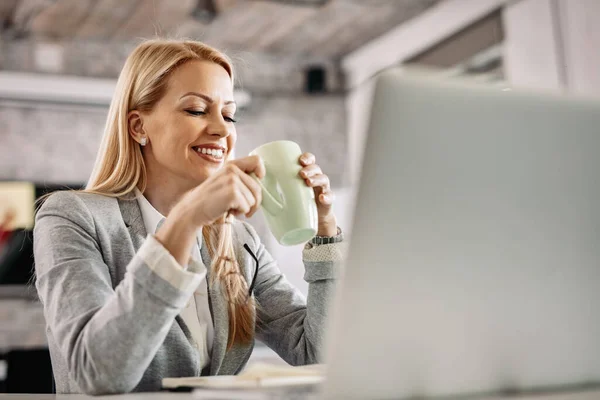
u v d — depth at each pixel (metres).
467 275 0.63
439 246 0.61
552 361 0.68
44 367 2.22
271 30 5.62
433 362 0.62
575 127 0.67
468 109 0.61
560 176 0.66
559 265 0.67
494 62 4.90
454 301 0.62
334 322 0.59
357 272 0.59
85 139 5.58
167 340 1.14
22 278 5.20
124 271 1.19
